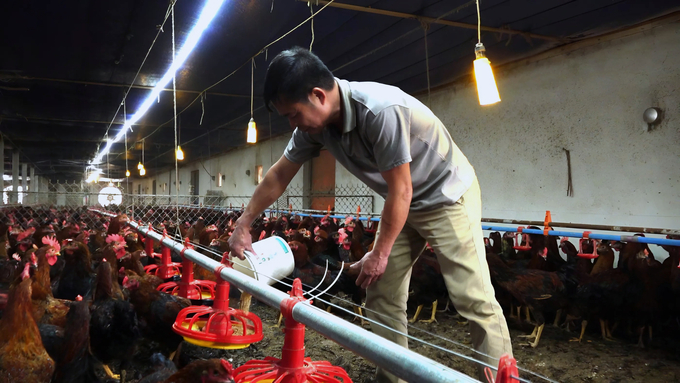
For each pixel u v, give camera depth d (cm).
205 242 585
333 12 472
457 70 659
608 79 512
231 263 221
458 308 168
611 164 508
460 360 335
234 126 1201
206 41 575
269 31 540
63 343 227
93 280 349
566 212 556
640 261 384
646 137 475
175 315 271
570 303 412
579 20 471
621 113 499
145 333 282
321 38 551
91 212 852
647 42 475
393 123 142
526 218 608
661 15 455
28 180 3016
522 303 407
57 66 684
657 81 466
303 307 110
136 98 885
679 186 448
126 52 621
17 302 205
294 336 126
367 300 195
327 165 1150
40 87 811
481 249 169
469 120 701
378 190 173
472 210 170
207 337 181
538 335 387
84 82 770
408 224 186
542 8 440
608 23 476
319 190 1188
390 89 152
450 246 166
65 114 1050
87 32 549
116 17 505
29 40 575
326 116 143
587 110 533
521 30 505
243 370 144
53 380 224
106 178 3253
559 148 566
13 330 203
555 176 570
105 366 297
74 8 482
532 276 394
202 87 798
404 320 191
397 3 439
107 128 1246
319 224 707
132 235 486
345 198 1025
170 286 311
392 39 542
